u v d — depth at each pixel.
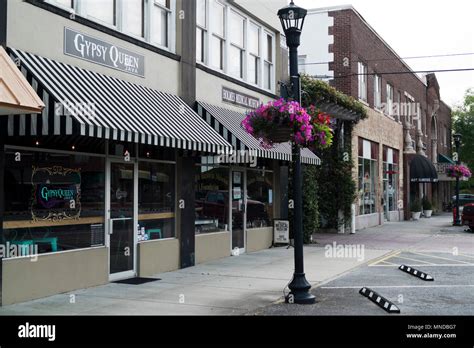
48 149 9.34
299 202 9.27
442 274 12.46
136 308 8.48
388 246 18.69
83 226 10.10
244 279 11.31
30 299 8.88
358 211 25.56
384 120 30.42
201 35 14.29
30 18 8.93
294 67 9.49
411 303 9.15
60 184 9.60
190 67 13.29
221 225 14.93
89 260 10.12
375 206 29.11
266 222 17.55
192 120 12.23
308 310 8.54
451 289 10.50
